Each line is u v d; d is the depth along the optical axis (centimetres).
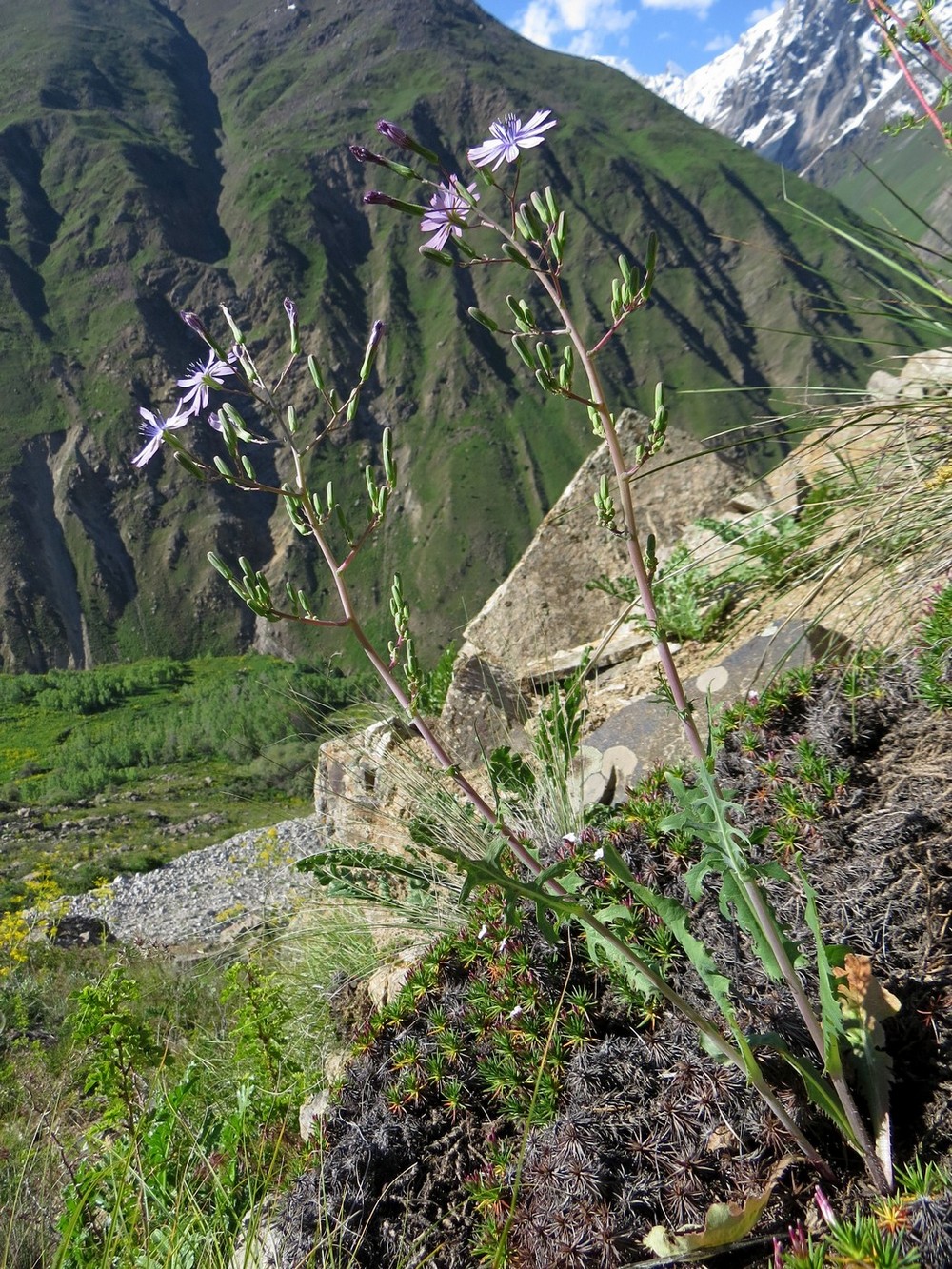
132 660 17488
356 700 667
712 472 767
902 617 395
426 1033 334
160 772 7625
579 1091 275
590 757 487
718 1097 250
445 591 18112
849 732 343
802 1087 244
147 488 19650
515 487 19862
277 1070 473
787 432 393
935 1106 230
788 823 312
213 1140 412
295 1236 291
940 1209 190
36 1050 810
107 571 18462
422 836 195
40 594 17938
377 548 19062
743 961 279
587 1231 241
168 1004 729
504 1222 261
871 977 239
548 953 323
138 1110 440
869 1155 216
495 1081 297
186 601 18062
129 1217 343
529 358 197
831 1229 205
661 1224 238
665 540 743
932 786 303
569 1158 256
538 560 773
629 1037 289
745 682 451
